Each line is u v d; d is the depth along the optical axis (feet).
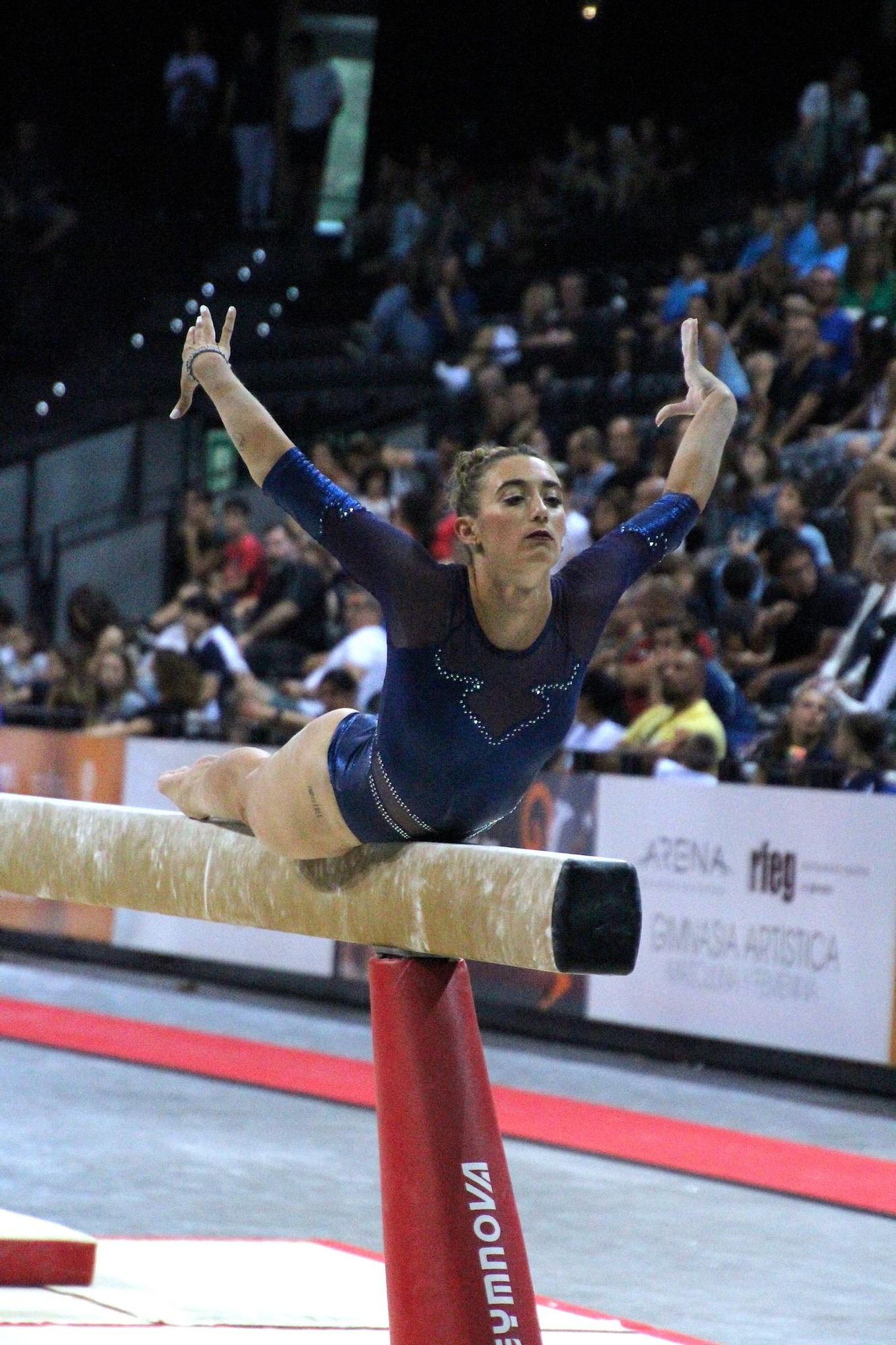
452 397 74.08
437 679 16.10
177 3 102.06
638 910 15.44
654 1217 29.58
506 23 96.73
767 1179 32.17
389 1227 17.42
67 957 57.26
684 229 80.23
